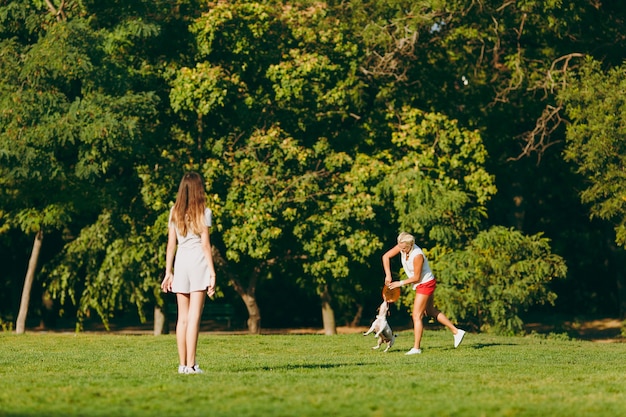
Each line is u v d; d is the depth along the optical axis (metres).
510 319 23.00
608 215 23.67
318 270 23.53
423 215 22.80
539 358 14.39
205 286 9.45
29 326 32.16
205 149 23.83
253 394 7.81
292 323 34.75
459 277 22.70
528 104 26.42
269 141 22.98
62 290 24.14
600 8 26.36
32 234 28.19
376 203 23.50
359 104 24.20
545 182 31.34
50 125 20.86
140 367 11.24
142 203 24.06
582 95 23.72
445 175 24.20
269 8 23.56
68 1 22.89
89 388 8.24
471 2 24.14
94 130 20.62
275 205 22.66
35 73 21.25
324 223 23.23
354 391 8.06
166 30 23.72
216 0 23.94
